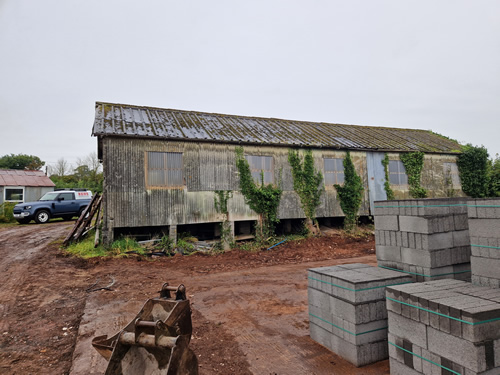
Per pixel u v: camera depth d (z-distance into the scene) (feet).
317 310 14.88
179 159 43.27
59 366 13.37
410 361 10.35
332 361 12.98
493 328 8.57
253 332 16.20
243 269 32.58
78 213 69.92
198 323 17.51
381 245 15.69
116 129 41.16
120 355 9.07
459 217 13.89
